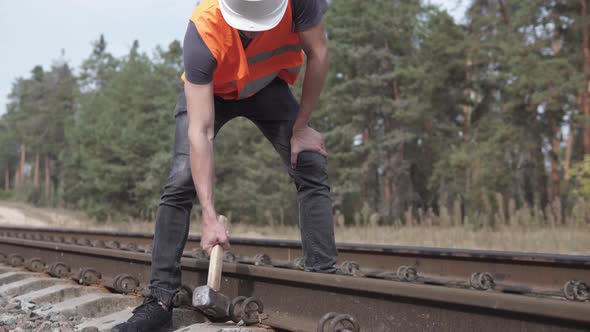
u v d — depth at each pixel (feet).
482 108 108.88
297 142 9.96
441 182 106.83
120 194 134.10
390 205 116.06
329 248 10.11
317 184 10.14
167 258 9.45
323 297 8.60
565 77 83.76
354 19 114.42
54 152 290.35
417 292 7.07
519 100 87.56
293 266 14.52
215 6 8.53
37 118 292.20
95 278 13.88
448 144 110.93
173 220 9.52
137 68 153.99
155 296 9.29
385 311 7.73
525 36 86.74
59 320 10.64
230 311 8.88
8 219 129.18
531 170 90.79
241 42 8.70
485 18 100.53
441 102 108.17
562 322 5.75
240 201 115.03
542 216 31.99
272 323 9.06
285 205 109.09
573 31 85.71
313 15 8.86
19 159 365.81
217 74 9.09
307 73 9.38
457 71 106.52
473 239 31.58
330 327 7.51
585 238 27.71
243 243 19.21
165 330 9.38
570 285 10.70
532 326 6.06
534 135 88.79
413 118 108.27
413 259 14.55
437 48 105.81
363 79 114.83
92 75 283.38
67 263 16.38
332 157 109.50
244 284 10.12
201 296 8.43
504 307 6.07
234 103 9.94
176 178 9.50
